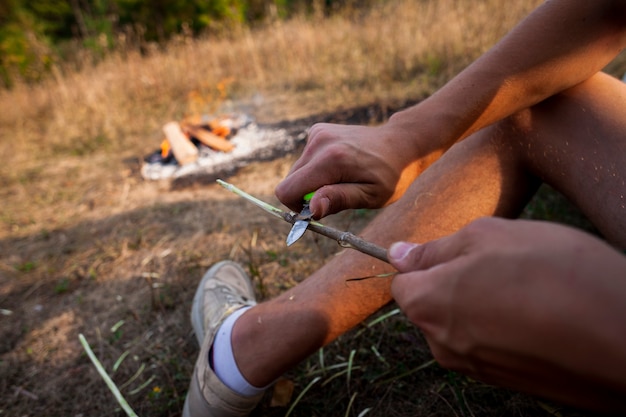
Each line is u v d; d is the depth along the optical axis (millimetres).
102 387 1501
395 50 4324
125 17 9523
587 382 405
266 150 3131
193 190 2768
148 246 2221
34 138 4184
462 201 1034
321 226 773
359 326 1485
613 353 378
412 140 878
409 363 1357
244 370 1073
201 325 1405
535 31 911
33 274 2145
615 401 406
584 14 895
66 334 1753
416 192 1062
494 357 449
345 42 5090
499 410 1151
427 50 4109
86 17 11039
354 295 1018
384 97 3549
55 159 3629
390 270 1014
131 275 2031
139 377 1513
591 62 932
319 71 4520
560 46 906
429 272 488
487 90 904
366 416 1222
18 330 1805
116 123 4152
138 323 1745
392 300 1051
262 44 5598
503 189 1052
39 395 1503
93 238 2379
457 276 456
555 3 913
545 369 423
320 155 834
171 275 1982
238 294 1444
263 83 4633
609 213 896
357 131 884
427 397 1238
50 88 5258
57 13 10906
